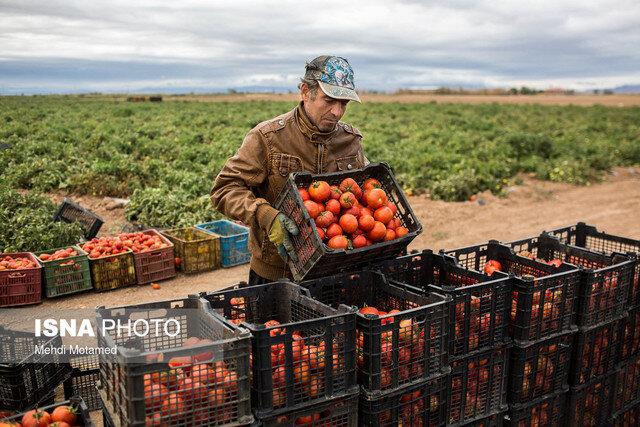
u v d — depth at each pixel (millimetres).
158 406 2969
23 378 4836
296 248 4156
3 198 12461
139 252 9500
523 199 17156
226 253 10484
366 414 3520
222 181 4414
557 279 4312
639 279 5023
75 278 9016
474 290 3982
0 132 26609
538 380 4426
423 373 3686
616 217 14820
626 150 26266
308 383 3348
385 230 4277
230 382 3098
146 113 46500
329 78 4102
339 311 3475
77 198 15875
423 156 20844
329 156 4574
